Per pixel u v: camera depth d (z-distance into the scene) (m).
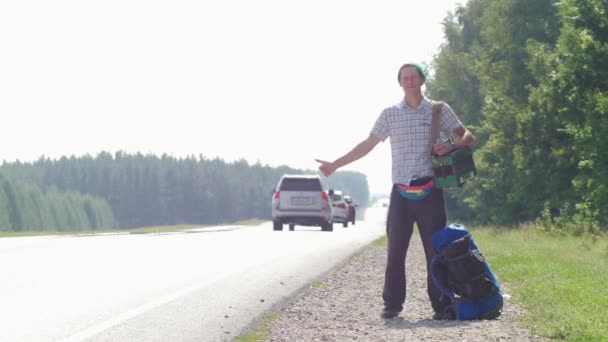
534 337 7.98
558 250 20.75
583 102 32.41
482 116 61.16
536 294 10.84
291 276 14.19
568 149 38.59
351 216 53.06
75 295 11.29
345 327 8.90
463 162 9.42
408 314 9.97
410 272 15.42
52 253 19.03
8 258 17.44
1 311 9.79
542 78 39.06
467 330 8.38
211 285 12.55
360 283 13.41
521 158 39.66
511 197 41.44
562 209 36.25
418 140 9.62
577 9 32.59
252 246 22.52
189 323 9.07
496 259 17.47
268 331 8.63
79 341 7.95
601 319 8.74
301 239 26.91
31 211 197.75
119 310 9.91
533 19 46.12
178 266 15.83
